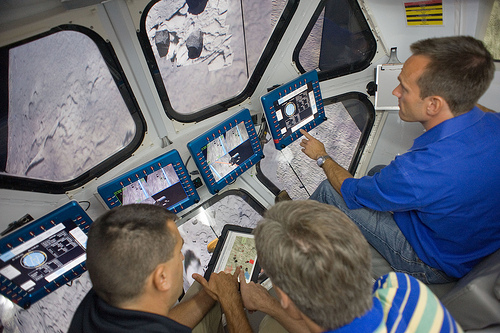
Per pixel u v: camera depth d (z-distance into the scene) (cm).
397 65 259
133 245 103
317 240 80
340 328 87
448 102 149
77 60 175
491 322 132
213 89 229
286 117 242
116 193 197
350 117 302
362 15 245
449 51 142
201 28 203
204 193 259
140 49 180
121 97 194
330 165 214
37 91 176
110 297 106
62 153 197
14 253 177
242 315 149
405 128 296
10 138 177
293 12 221
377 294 104
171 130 222
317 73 256
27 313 215
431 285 180
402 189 158
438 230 163
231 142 230
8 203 187
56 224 181
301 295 83
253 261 245
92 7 156
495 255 151
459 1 222
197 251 271
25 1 140
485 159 146
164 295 117
